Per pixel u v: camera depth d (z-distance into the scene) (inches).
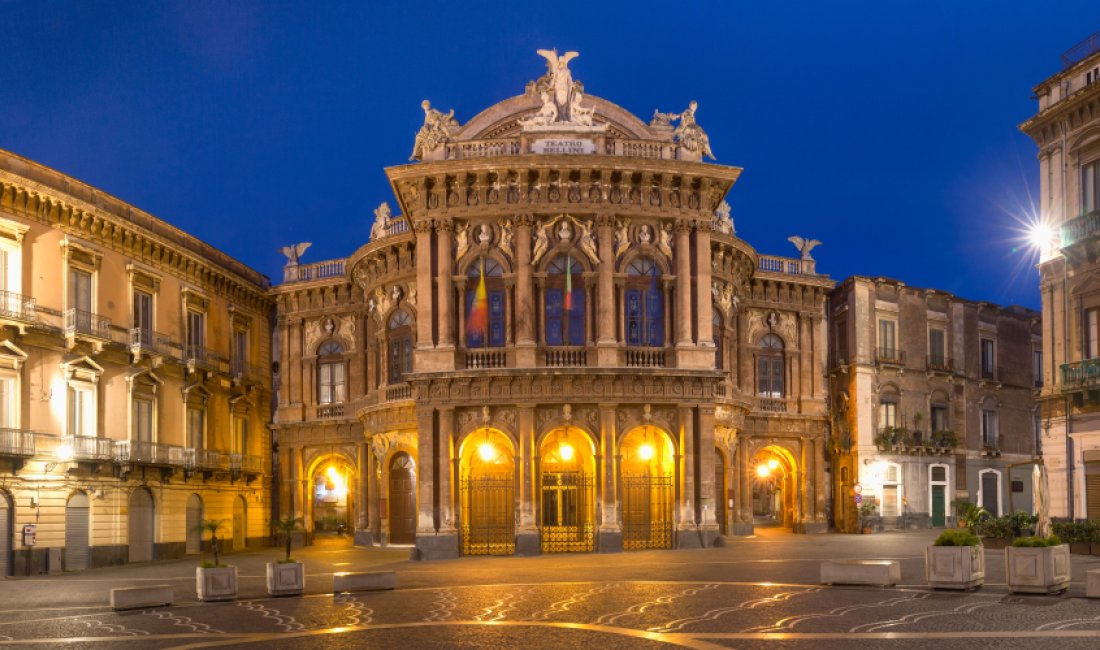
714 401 1772.9
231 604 1098.1
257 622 943.7
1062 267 1722.4
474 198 1786.4
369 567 1550.2
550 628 858.8
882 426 2484.0
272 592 1147.9
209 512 2196.1
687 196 1819.6
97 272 1876.2
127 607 1066.7
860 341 2468.0
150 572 1667.1
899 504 2475.4
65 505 1763.0
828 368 2551.7
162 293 2094.0
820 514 2386.8
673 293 1804.9
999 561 1393.9
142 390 1982.0
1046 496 1457.9
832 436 2464.3
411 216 1909.4
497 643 786.2
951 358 2650.1
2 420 1647.4
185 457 2079.2
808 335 2431.1
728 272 2085.4
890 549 1656.0
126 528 1900.8
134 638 860.6
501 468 1811.0
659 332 1800.0
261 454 2427.4
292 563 1163.3
